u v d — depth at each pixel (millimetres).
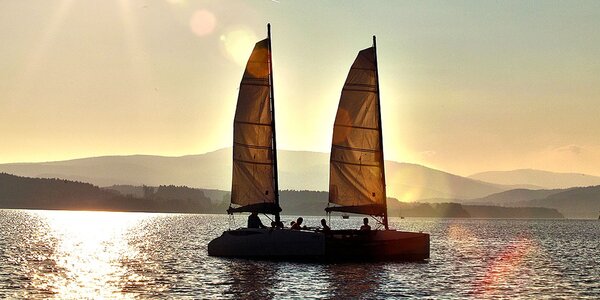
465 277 64062
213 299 49625
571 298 52906
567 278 66438
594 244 134000
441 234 176000
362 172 69312
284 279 58531
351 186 69438
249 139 71438
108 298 49844
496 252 102125
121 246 107500
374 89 69625
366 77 69562
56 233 148125
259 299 49812
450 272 66875
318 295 51625
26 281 58688
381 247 68688
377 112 69625
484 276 65812
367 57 69562
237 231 70750
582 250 112688
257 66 71375
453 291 54750
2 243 106062
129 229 179875
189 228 191375
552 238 160375
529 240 146875
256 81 71375
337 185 69500
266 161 71188
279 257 68312
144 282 58281
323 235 66688
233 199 71750
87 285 56562
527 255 97438
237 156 71688
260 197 71062
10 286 55375
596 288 58844
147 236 141875
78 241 120750
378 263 68438
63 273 65312
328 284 56219
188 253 90812
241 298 50188
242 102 71375
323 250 66812
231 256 70875
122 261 78500
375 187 69312
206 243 116375
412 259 70438
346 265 66875
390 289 54531
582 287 59438
